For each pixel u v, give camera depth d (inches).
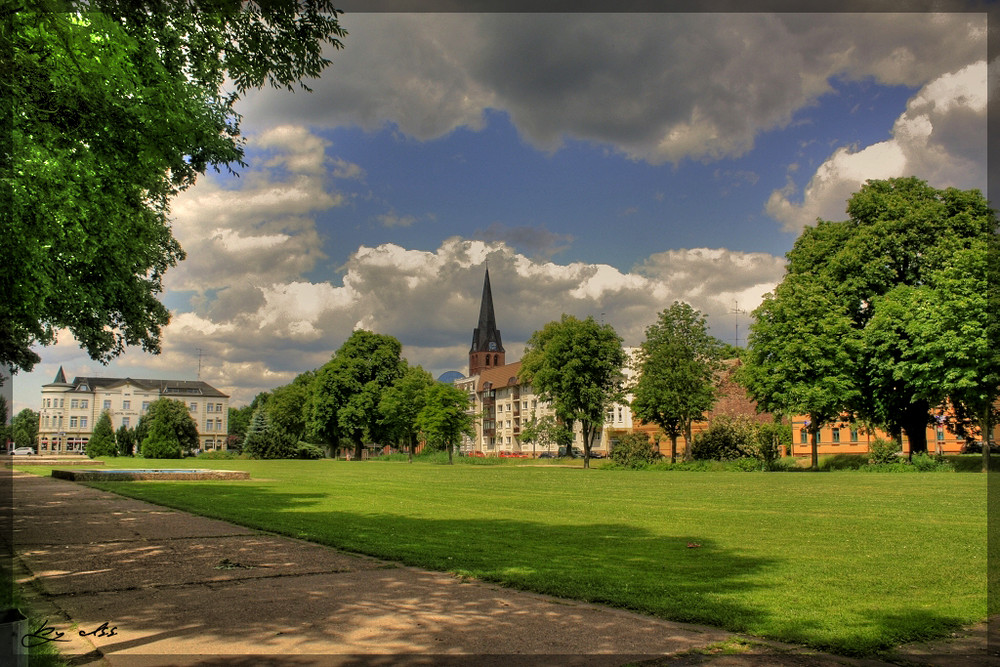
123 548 459.2
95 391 5625.0
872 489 997.2
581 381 2273.6
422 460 3223.4
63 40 269.9
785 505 766.5
